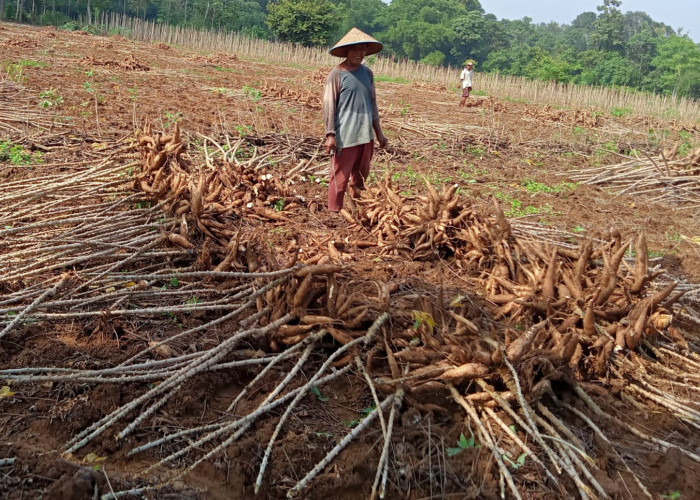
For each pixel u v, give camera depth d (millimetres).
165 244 4758
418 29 85875
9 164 6738
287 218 6055
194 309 3855
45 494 2611
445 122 14203
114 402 3199
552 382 3445
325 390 3488
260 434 3094
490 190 8336
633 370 3770
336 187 6270
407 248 5492
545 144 12234
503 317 4406
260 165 7492
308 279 3684
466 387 3381
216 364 3479
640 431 3350
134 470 2844
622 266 4941
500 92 27031
